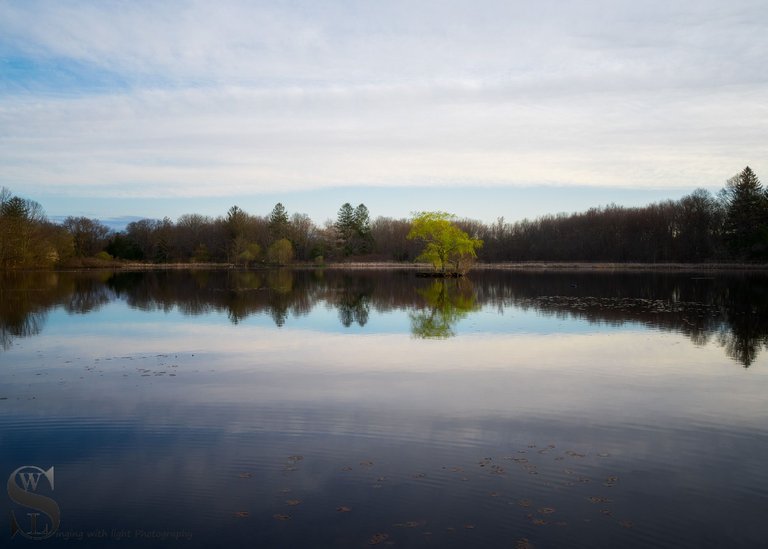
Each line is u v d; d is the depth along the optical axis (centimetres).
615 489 952
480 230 13188
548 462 1066
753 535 807
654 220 11125
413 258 12444
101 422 1315
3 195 8544
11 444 1175
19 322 3055
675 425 1287
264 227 12575
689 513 870
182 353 2166
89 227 12206
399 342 2388
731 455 1106
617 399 1498
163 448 1146
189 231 12656
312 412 1381
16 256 8412
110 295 4681
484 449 1134
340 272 9119
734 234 8700
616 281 6259
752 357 2050
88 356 2114
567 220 13112
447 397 1515
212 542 792
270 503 904
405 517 855
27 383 1692
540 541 789
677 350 2191
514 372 1812
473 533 810
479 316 3244
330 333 2650
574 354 2111
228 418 1338
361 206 12962
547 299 4225
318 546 776
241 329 2788
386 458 1086
